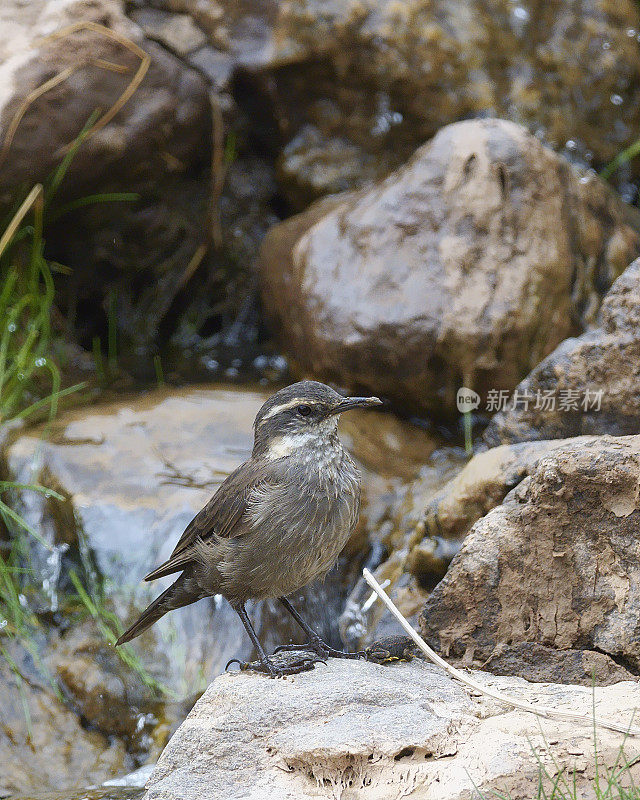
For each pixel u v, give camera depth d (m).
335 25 14.51
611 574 6.80
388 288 11.99
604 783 5.31
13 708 9.62
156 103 14.00
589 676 6.75
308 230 13.07
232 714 6.10
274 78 14.72
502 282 11.79
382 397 12.24
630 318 8.30
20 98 12.98
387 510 11.02
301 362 12.92
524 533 7.03
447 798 5.34
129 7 14.74
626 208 14.27
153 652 9.94
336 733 5.78
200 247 15.34
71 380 13.96
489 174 12.11
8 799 8.11
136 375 14.32
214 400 12.49
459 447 11.88
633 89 15.55
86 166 13.64
